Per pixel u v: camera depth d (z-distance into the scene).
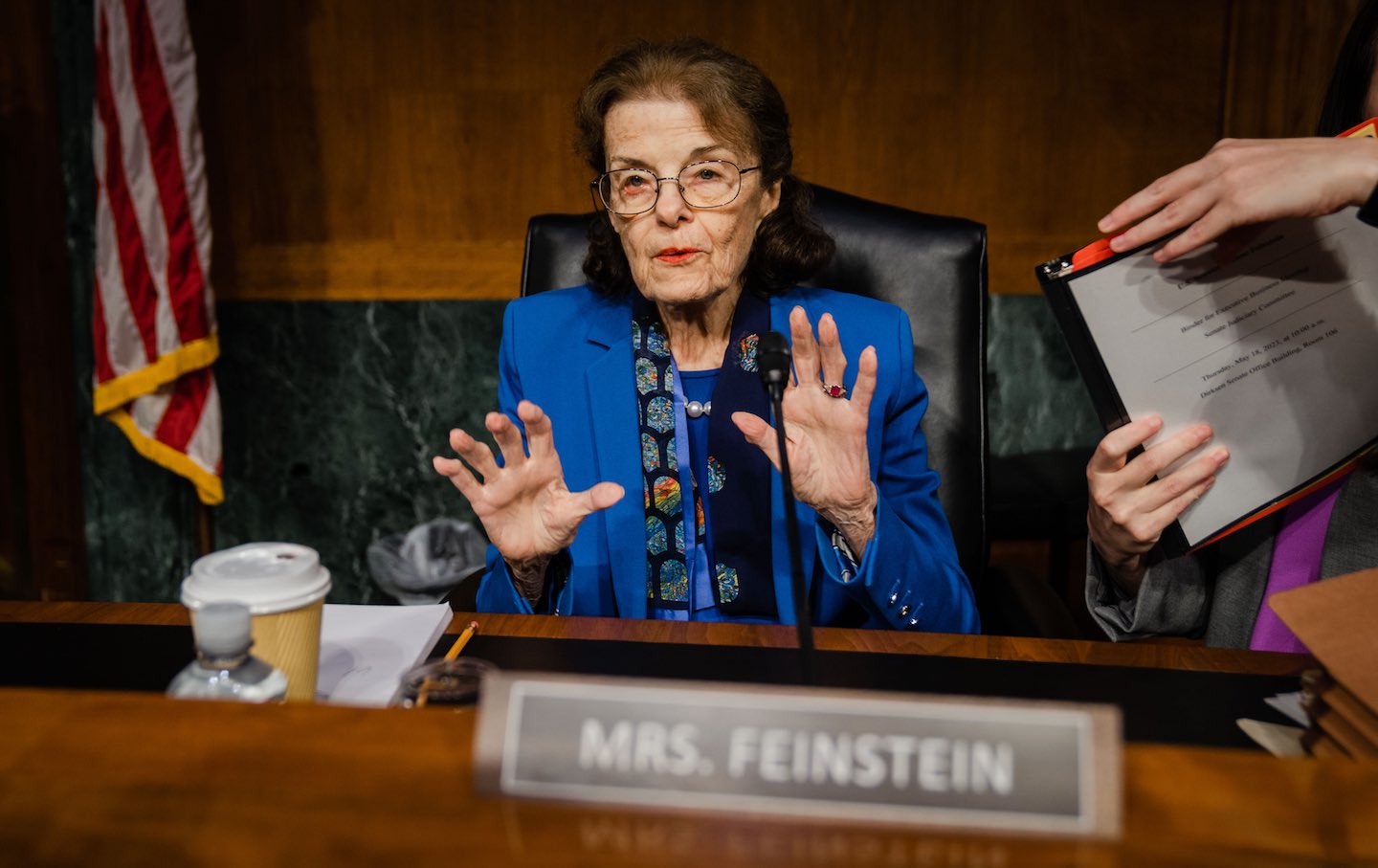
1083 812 0.49
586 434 1.44
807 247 1.46
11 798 0.51
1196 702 0.89
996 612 1.48
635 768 0.51
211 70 2.86
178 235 2.62
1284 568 1.23
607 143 1.34
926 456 1.50
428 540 2.98
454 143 2.90
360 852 0.47
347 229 2.95
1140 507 1.11
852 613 1.38
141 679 0.94
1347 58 1.20
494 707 0.52
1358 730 0.67
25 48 2.78
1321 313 1.04
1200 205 1.01
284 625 0.75
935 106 2.89
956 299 1.57
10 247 2.88
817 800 0.50
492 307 2.99
